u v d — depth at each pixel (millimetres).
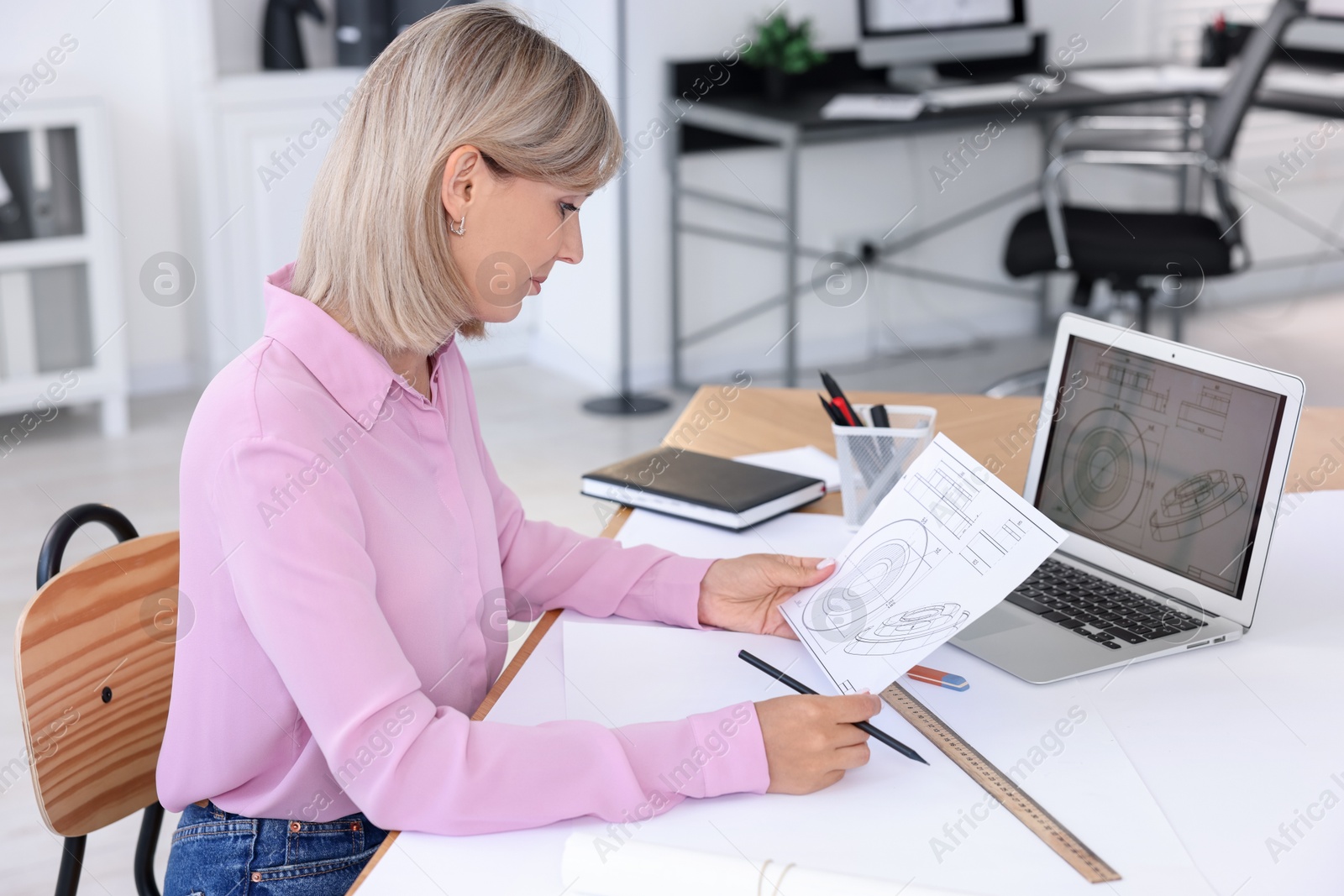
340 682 830
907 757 874
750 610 1088
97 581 1036
